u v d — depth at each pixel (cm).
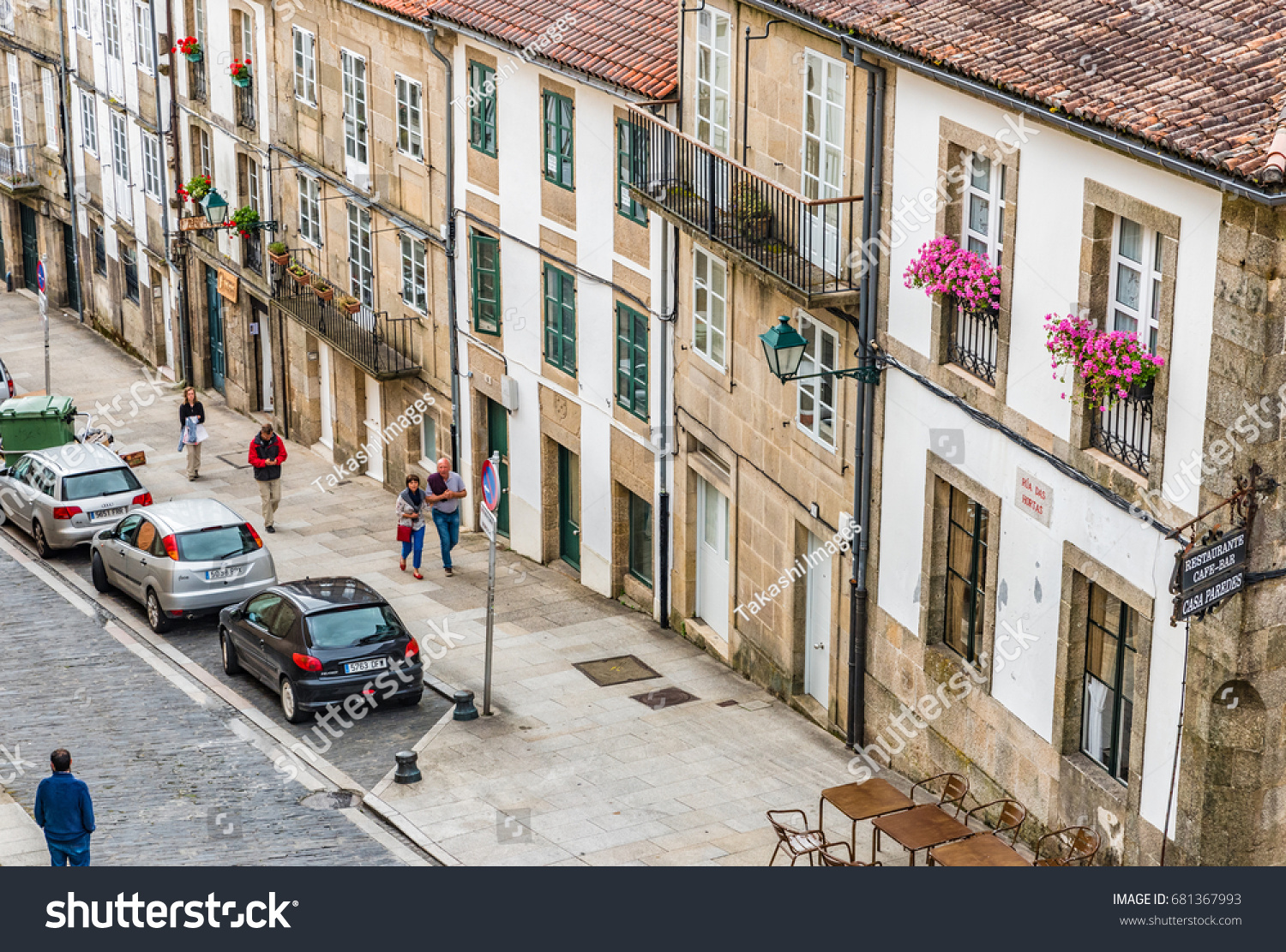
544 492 2870
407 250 3141
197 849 1931
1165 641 1600
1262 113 1439
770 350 1980
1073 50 1648
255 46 3541
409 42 2991
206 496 3300
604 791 2047
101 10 4203
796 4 1977
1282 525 1500
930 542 1952
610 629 2594
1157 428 1571
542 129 2689
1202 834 1584
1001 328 1780
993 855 1703
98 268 4544
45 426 3406
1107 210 1606
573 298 2703
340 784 2094
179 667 2488
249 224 3584
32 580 2872
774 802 2009
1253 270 1438
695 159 2244
